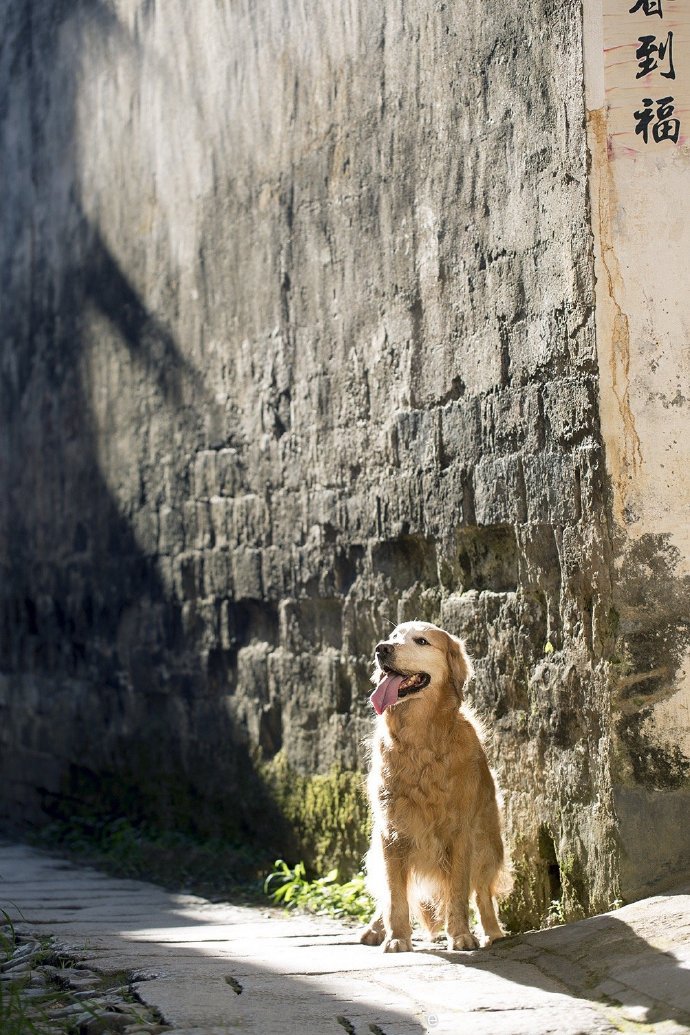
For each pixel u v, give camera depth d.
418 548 7.22
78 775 11.72
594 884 5.51
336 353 8.00
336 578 7.95
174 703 10.11
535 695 6.02
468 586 6.72
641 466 5.50
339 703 7.89
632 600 5.47
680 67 5.58
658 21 5.58
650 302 5.54
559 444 5.80
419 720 5.58
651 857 5.37
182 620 10.02
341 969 4.95
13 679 13.19
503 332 6.29
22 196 13.42
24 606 12.99
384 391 7.45
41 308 12.91
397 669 5.59
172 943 5.81
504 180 6.27
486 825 5.79
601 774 5.47
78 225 12.11
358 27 7.73
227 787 9.24
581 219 5.60
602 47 5.58
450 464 6.79
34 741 12.60
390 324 7.39
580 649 5.65
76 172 12.16
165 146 10.41
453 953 5.28
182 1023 4.07
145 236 10.79
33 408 12.98
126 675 10.91
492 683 6.42
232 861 8.84
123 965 5.06
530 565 6.07
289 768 8.45
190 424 9.95
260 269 8.95
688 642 5.50
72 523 12.04
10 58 13.74
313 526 8.23
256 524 8.96
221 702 9.39
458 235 6.70
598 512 5.53
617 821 5.37
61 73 12.45
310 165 8.32
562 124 5.76
